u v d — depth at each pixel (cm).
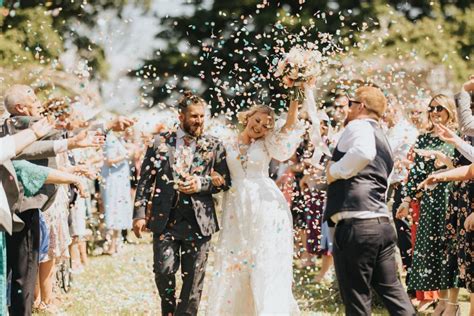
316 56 552
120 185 1081
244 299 571
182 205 561
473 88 595
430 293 723
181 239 561
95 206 1177
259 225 562
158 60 1622
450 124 652
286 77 552
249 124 572
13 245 525
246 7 1634
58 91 637
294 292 766
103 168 1074
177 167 558
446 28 1667
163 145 565
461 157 604
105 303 692
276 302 553
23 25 1245
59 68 689
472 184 596
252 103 615
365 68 644
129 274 758
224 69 707
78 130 604
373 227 476
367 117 501
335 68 635
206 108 589
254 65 629
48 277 685
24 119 555
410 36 1421
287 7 1591
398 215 690
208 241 568
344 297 484
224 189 569
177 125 579
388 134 667
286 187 783
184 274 563
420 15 1783
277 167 902
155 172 568
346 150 486
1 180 456
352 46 724
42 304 681
